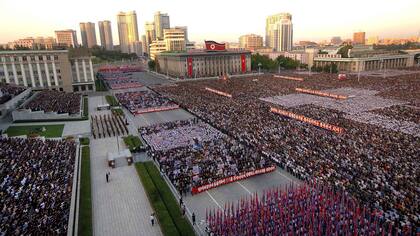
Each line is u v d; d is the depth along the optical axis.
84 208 46.88
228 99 128.25
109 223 43.75
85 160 66.25
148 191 51.72
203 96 138.25
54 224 37.75
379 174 49.62
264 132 77.25
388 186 45.78
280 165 60.06
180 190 50.69
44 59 157.12
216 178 53.72
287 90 148.88
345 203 43.69
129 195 51.88
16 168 49.94
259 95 136.62
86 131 87.44
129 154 66.44
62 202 43.19
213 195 50.78
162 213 45.12
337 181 49.12
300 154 61.44
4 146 58.84
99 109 120.88
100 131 90.25
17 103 105.25
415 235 35.94
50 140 70.69
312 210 42.47
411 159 55.22
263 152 64.56
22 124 94.06
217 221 41.66
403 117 88.12
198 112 106.44
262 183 54.19
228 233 39.28
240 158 61.72
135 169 62.41
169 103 124.50
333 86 157.00
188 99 132.12
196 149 68.00
